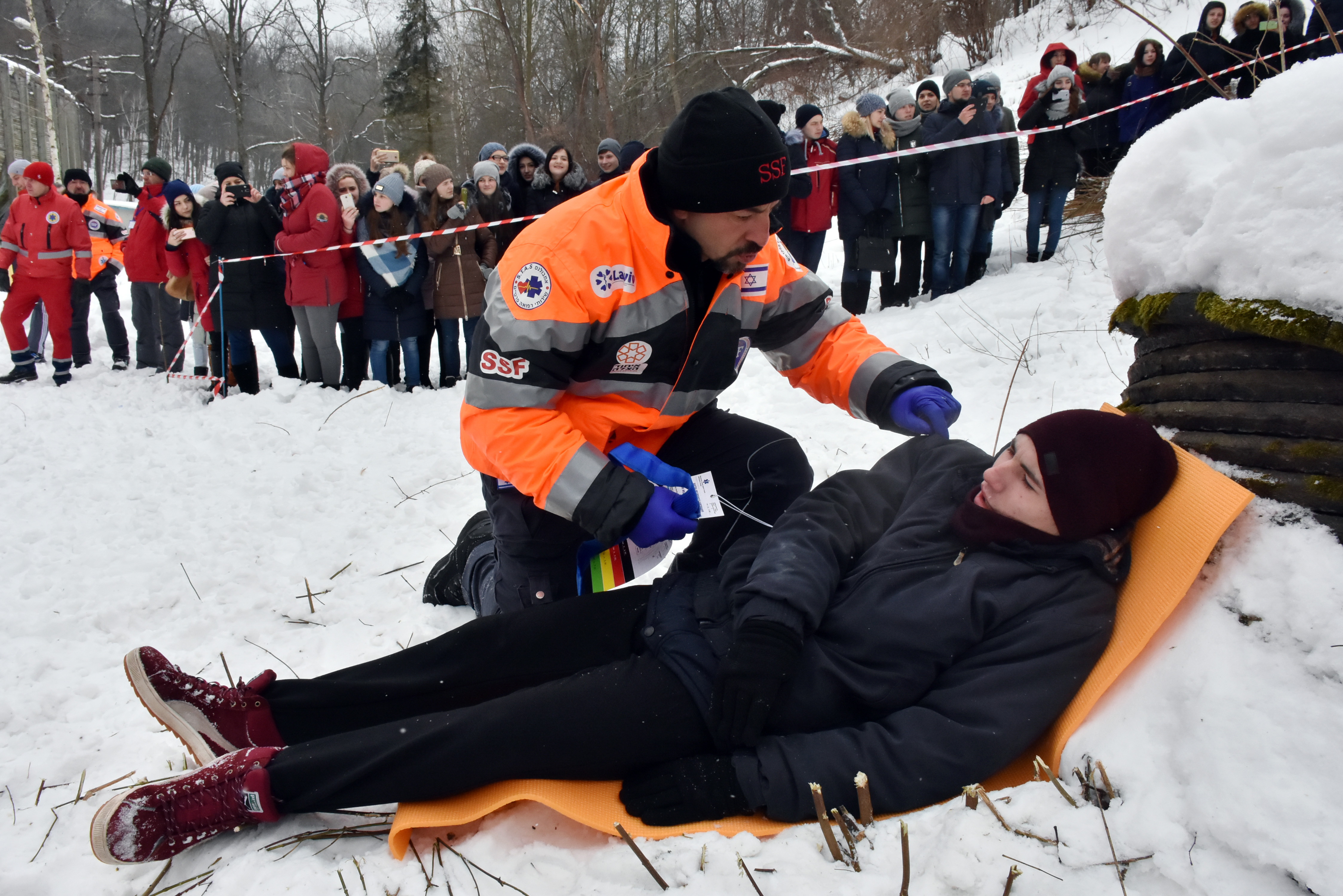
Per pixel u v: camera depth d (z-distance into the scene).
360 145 29.41
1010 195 7.32
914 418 2.31
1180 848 1.43
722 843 1.67
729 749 1.83
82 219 7.53
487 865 1.78
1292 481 1.64
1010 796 1.62
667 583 2.13
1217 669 1.57
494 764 1.82
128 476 4.72
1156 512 1.84
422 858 1.82
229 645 3.00
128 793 1.88
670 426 2.41
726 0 21.56
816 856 1.61
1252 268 1.69
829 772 1.72
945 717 1.76
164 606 3.25
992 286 6.78
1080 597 1.83
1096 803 1.57
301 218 6.15
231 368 6.79
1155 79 7.51
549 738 1.82
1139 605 1.77
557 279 2.02
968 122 6.82
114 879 1.90
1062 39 15.13
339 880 1.77
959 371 5.04
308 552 3.65
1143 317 1.95
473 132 21.39
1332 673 1.45
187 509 4.19
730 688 1.79
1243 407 1.74
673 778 1.79
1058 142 7.10
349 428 5.37
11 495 4.51
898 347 5.77
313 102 30.58
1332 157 1.60
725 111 1.92
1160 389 1.98
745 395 5.31
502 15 18.08
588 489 2.01
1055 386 4.48
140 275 7.80
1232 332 1.75
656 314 2.12
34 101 24.83
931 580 1.91
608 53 19.28
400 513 4.00
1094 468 1.81
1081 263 6.75
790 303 2.43
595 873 1.70
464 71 21.28
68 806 2.15
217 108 40.25
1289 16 6.72
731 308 2.22
